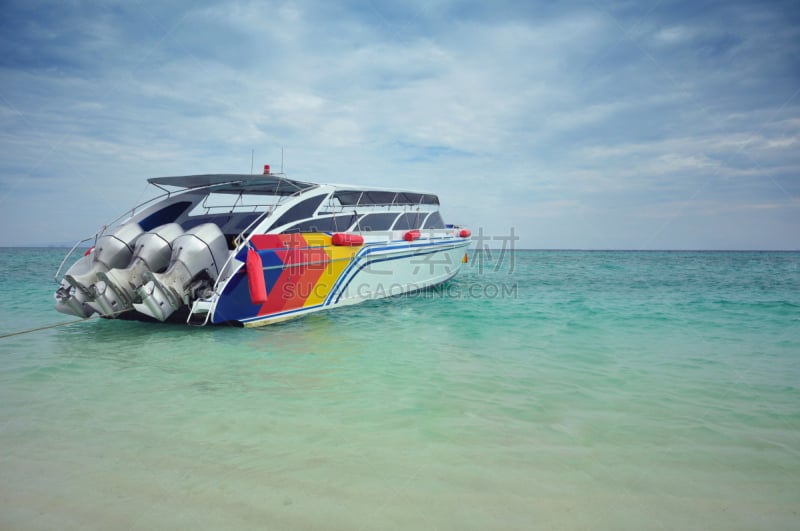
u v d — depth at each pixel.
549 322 7.50
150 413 3.46
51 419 3.33
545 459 2.79
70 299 6.26
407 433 3.13
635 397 3.93
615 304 9.65
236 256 6.42
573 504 2.32
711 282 15.14
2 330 6.70
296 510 2.22
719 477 2.62
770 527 2.16
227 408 3.57
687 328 7.06
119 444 2.93
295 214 7.62
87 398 3.79
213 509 2.22
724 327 7.17
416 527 2.10
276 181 7.66
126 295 6.30
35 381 4.24
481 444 2.98
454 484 2.49
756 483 2.56
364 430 3.17
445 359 5.14
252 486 2.44
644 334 6.63
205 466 2.65
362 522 2.13
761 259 38.94
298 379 4.35
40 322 7.44
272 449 2.88
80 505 2.25
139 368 4.69
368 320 7.58
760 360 5.19
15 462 2.68
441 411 3.55
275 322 7.14
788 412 3.61
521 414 3.52
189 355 5.24
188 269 6.33
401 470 2.63
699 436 3.16
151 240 6.46
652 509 2.29
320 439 3.02
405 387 4.12
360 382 4.27
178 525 2.09
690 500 2.38
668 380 4.42
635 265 28.02
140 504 2.26
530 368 4.80
